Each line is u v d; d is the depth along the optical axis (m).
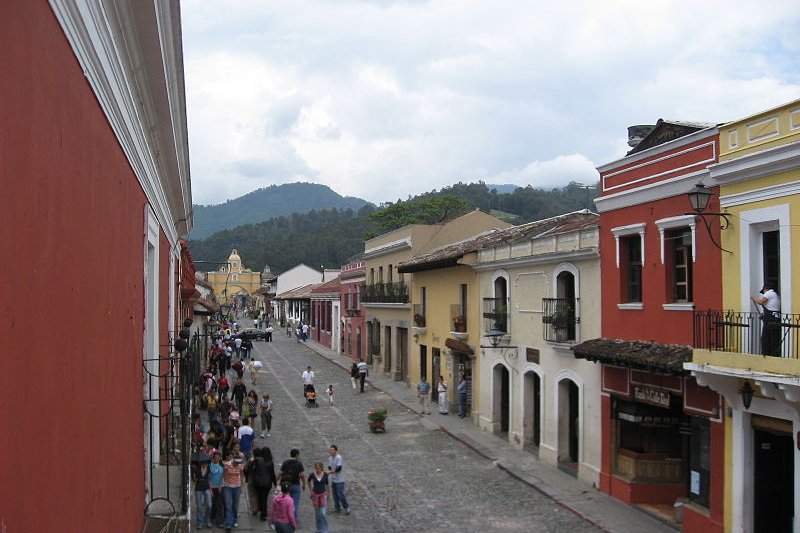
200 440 13.47
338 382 35.53
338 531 14.17
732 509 12.20
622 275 15.94
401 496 16.58
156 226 10.03
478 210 34.16
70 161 3.66
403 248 33.81
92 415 4.30
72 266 3.72
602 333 16.67
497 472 18.69
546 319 18.72
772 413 11.32
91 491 4.25
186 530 7.59
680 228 13.99
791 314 10.49
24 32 2.78
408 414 26.95
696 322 13.05
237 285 118.38
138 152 6.96
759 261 11.93
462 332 25.33
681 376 12.91
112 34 4.93
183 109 9.12
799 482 10.77
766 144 11.48
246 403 23.03
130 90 6.12
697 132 13.23
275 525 12.44
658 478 15.40
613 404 16.09
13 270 2.66
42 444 3.07
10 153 2.61
